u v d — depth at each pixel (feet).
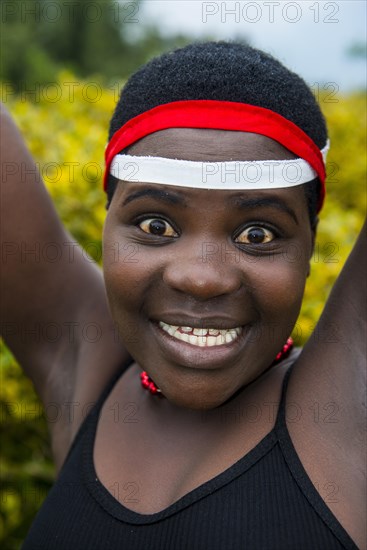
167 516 3.61
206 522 3.52
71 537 3.85
